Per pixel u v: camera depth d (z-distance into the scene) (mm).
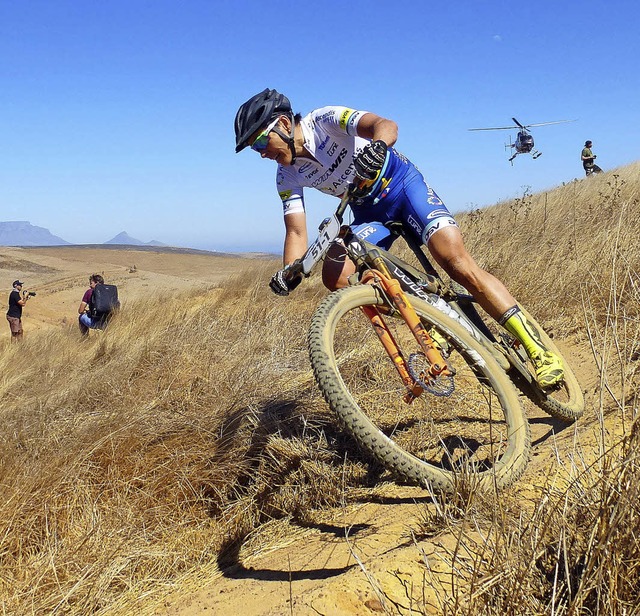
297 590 1905
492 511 1749
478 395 3598
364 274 2572
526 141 26781
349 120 2877
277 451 3178
